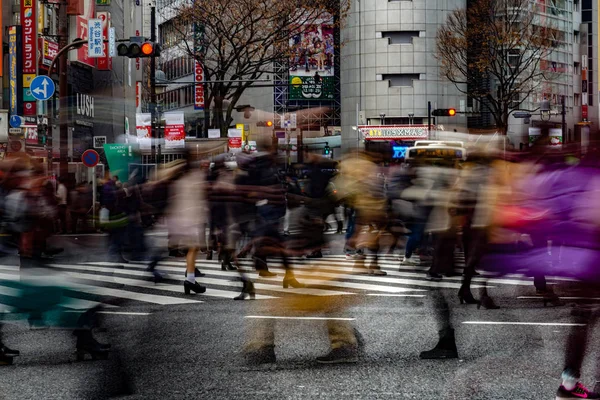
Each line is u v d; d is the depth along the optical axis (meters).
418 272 16.17
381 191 15.52
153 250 8.86
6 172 7.70
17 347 8.80
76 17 46.38
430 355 8.34
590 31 93.00
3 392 7.14
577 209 6.54
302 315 10.20
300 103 90.56
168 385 7.27
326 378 7.54
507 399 6.72
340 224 27.44
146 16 98.69
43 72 41.16
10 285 7.88
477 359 8.23
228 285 14.49
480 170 8.60
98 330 8.03
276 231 9.44
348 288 13.68
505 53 57.91
